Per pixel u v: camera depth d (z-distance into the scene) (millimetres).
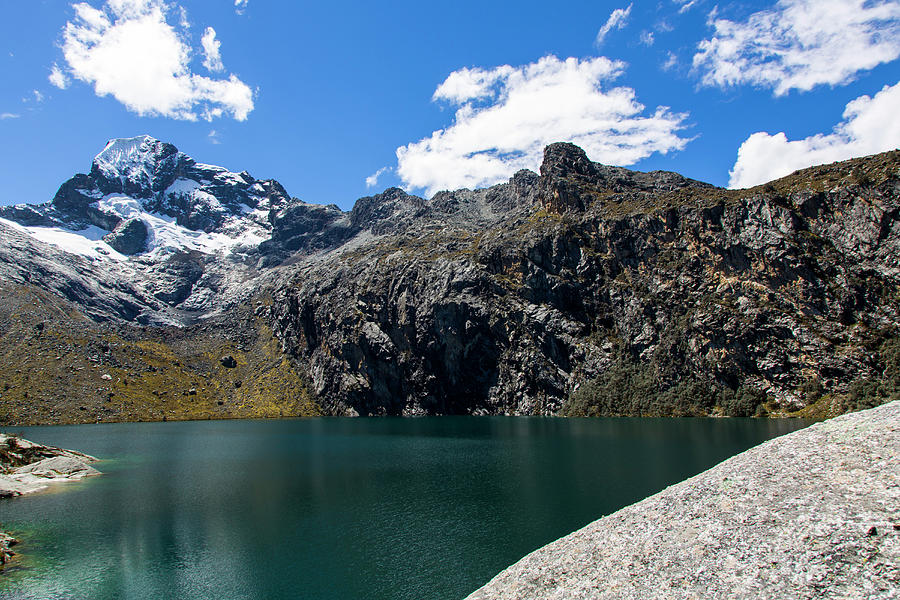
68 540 58688
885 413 36750
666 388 186625
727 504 32281
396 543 54594
